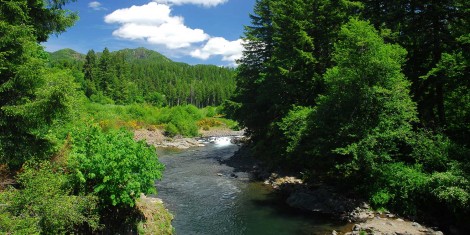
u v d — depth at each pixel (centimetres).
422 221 1577
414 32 2169
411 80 2228
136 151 1316
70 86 1118
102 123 4025
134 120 5584
